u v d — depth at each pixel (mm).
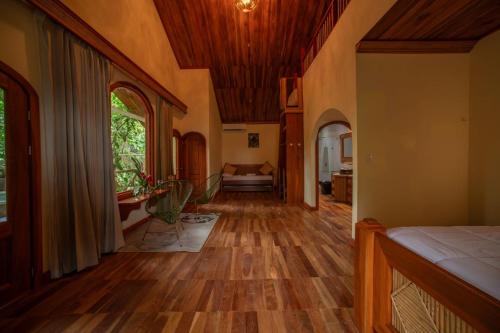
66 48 2316
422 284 1027
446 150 2973
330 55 3836
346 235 3551
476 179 2893
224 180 8586
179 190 3863
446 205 2982
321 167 8289
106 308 1812
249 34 5438
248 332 1557
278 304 1855
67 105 2326
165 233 3688
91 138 2619
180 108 5961
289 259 2691
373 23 2498
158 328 1598
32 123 2043
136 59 3957
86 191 2480
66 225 2320
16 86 1948
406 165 2965
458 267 940
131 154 4230
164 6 4801
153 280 2238
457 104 2957
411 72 2939
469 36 2727
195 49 5883
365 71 2922
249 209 5484
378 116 2938
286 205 5949
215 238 3443
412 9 2205
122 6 3514
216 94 7684
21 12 1972
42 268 2137
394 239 1313
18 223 1948
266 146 9172
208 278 2271
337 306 1827
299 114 5977
